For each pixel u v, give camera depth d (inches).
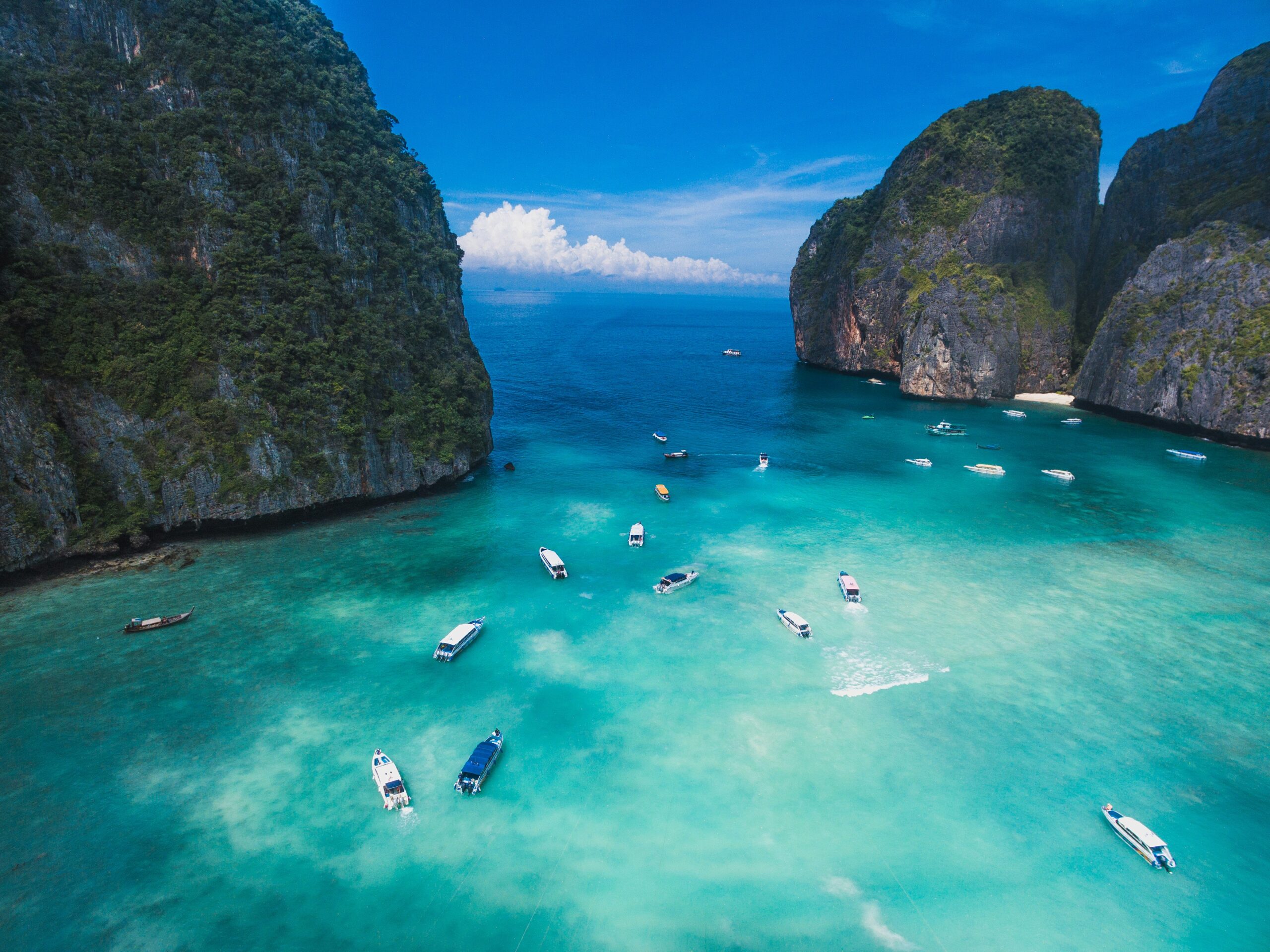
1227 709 1733.5
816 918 1162.0
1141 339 5098.4
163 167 2694.4
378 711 1673.2
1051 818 1386.6
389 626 2057.1
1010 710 1715.1
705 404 5708.7
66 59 2640.3
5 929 1107.9
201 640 1946.4
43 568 2277.3
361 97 3577.8
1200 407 4542.3
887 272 6904.5
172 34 2800.2
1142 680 1849.2
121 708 1643.7
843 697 1759.4
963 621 2144.4
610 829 1336.1
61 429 2353.6
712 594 2306.8
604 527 2883.9
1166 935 1146.0
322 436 2815.0
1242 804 1430.9
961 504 3270.2
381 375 3073.3
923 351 6127.0
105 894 1173.1
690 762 1521.9
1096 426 5044.3
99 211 2524.6
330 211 3046.3
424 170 3949.3
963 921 1160.8
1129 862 1286.9
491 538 2733.8
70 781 1413.6
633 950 1103.6
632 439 4443.9
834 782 1466.5
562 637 2025.1
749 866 1259.8
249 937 1107.9
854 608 2219.5
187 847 1270.9
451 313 3794.3
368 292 3147.1
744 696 1759.4
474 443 3553.2
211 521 2591.0
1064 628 2110.0
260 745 1544.0
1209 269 4847.4
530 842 1305.4
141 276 2593.5
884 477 3698.3
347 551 2559.1
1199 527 2977.4
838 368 7652.6
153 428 2507.4
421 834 1317.7
